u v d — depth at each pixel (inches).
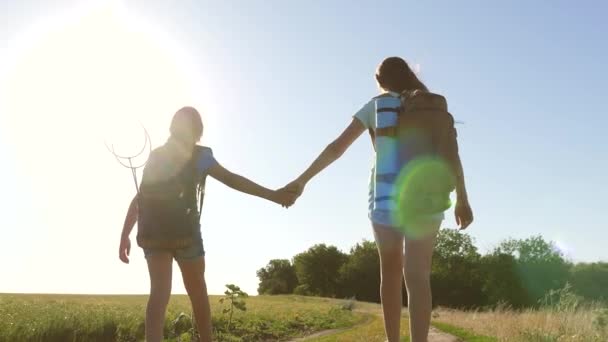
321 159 184.1
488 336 438.3
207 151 201.3
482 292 3806.6
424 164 160.1
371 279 4490.7
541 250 3457.2
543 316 409.7
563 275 3277.6
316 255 5083.7
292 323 1048.2
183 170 193.6
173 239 189.0
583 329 373.4
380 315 1777.8
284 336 842.2
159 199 190.5
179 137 198.2
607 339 354.9
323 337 685.3
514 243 3570.4
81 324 605.0
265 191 197.9
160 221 189.5
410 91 168.4
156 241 188.5
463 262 3981.3
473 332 512.4
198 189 199.8
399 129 164.2
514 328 410.6
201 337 200.4
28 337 556.4
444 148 160.7
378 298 4461.1
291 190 188.7
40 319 594.6
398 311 168.1
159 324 185.5
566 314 398.0
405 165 161.8
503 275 3508.9
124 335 650.2
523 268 3459.6
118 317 668.1
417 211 158.7
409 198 160.1
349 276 4549.7
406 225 160.1
